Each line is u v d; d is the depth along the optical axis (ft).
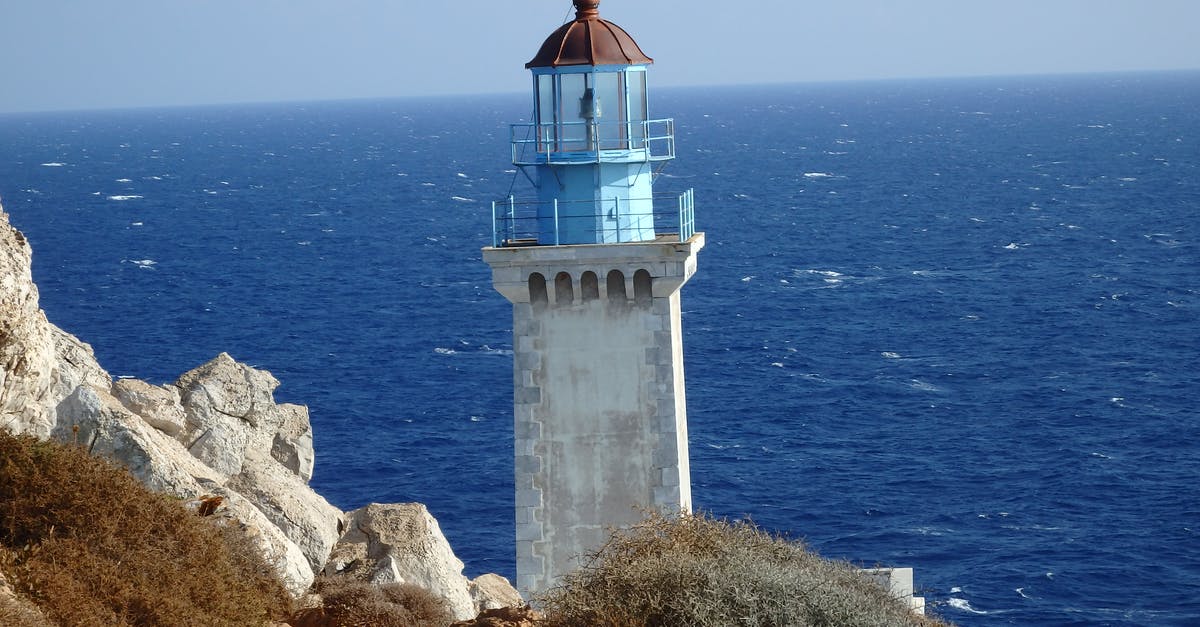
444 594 236.63
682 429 253.65
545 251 238.48
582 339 243.81
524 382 244.42
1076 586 514.68
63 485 166.71
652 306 242.37
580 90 240.12
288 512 234.38
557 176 241.76
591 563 227.61
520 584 246.47
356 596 203.82
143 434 213.46
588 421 245.04
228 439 250.78
